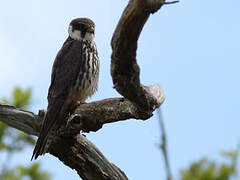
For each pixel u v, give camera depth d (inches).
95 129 399.9
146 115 353.1
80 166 414.0
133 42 272.7
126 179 417.1
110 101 382.3
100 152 414.3
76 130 394.0
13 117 433.1
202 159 374.0
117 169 417.1
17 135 452.1
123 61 285.3
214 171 367.9
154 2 249.8
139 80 303.3
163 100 394.9
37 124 433.1
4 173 435.8
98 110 385.4
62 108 466.3
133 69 291.1
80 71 487.5
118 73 295.1
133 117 374.3
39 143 414.6
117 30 269.1
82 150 410.0
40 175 434.6
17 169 437.7
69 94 478.0
